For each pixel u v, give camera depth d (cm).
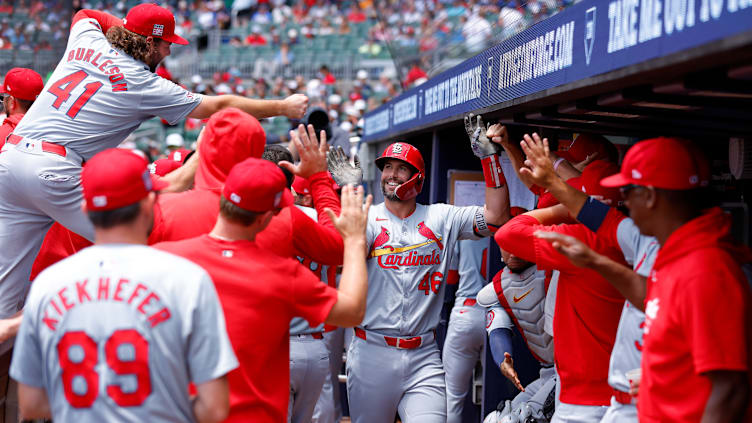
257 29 9556
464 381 1859
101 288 728
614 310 1114
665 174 803
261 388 898
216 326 752
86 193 752
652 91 920
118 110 1273
